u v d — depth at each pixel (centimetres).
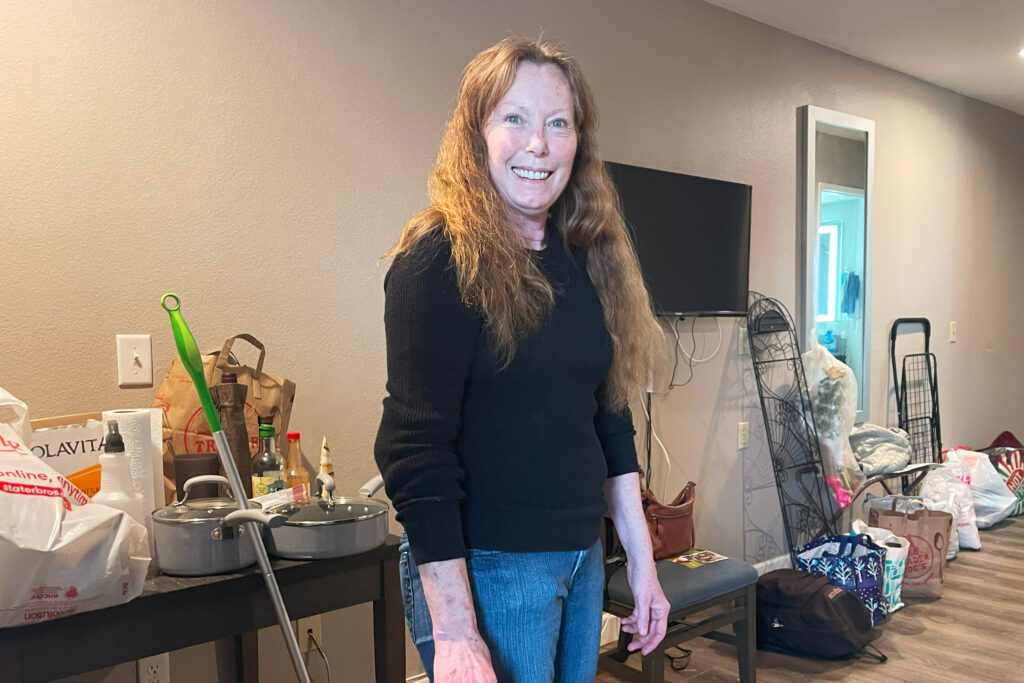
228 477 153
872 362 425
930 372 459
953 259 485
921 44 388
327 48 221
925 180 459
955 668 273
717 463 340
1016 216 545
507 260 106
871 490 419
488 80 111
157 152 193
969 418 506
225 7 203
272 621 156
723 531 343
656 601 131
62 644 131
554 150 111
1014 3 333
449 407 102
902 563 324
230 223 205
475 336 103
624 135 302
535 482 107
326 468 181
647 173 294
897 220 439
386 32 234
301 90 217
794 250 378
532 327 107
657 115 314
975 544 412
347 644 229
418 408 100
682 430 325
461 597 100
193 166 199
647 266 296
